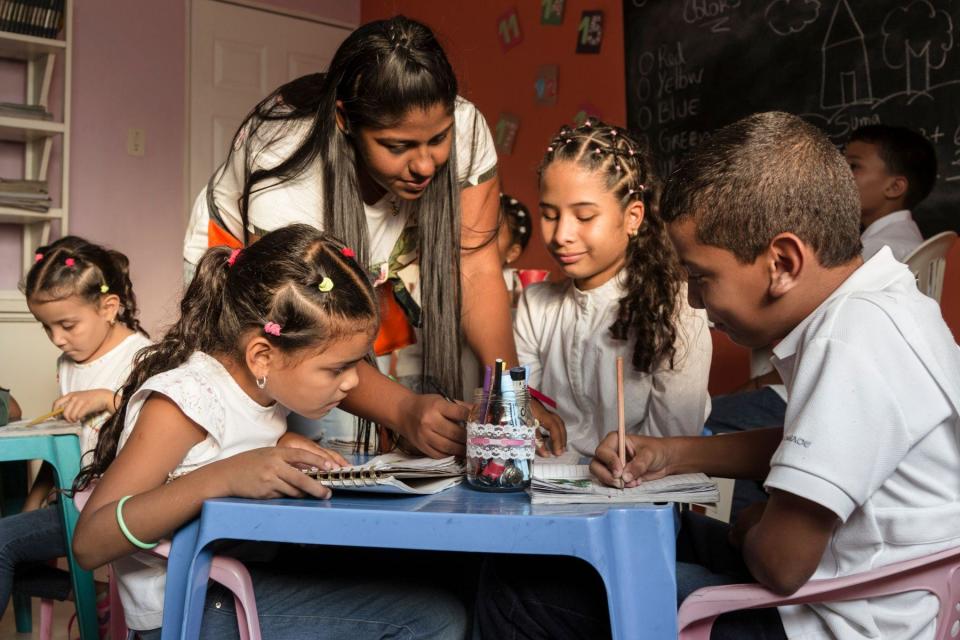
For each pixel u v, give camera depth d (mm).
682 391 1860
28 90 4848
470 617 1369
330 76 1494
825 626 1093
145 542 1119
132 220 5340
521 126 5109
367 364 1521
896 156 3188
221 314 1339
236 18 5715
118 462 1221
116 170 5289
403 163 1478
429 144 1470
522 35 5086
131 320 2609
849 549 1083
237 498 1106
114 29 5285
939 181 3236
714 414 2566
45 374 4297
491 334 1853
